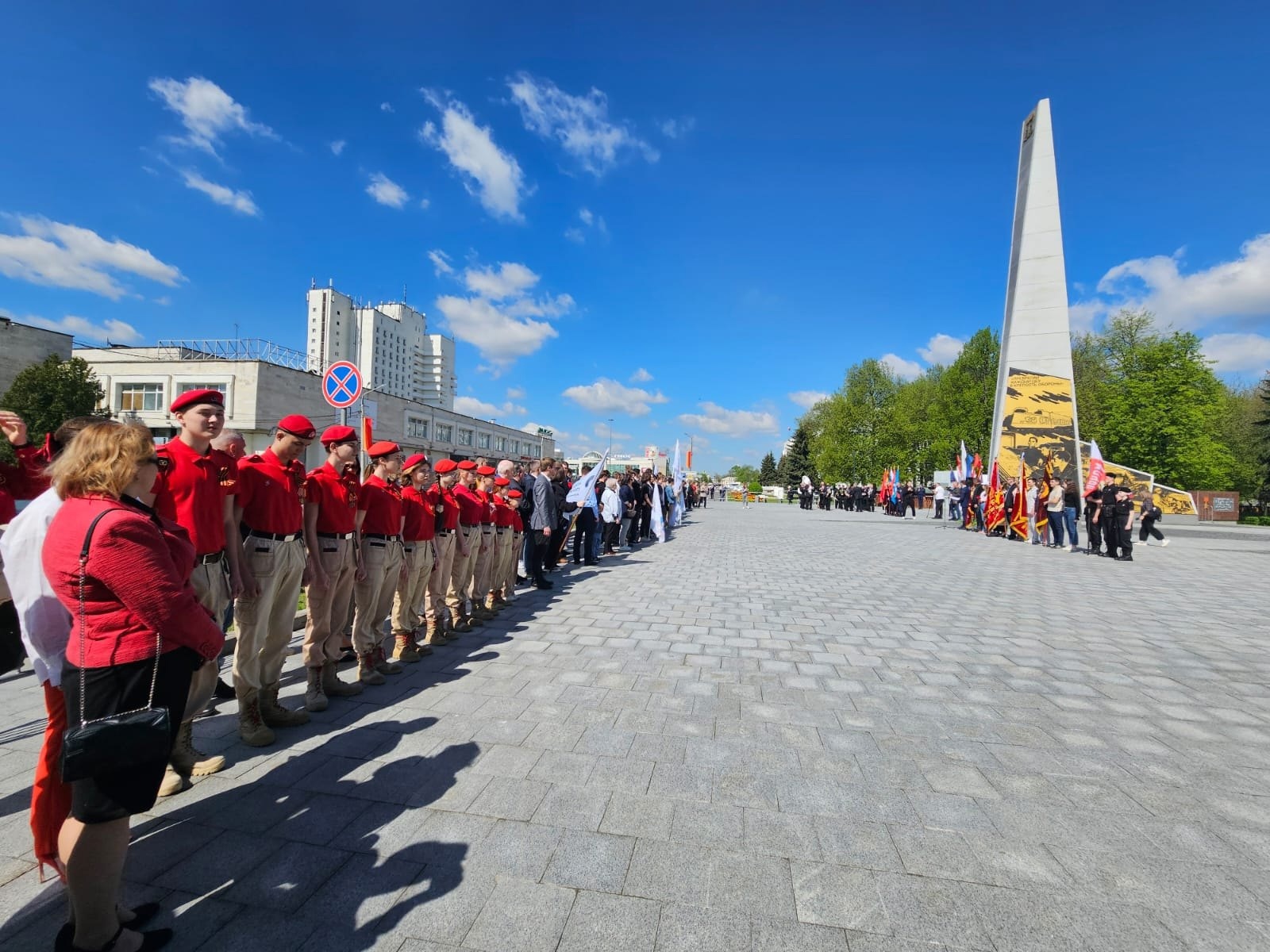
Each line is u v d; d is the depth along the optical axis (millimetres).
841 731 4293
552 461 10812
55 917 2420
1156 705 4906
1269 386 47500
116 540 2094
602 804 3266
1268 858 2885
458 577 6879
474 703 4719
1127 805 3361
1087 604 9148
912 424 57406
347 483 4773
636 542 18625
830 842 2957
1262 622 7938
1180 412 41781
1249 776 3729
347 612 4832
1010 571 12719
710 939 2293
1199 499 37562
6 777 3484
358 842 2904
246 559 3996
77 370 31984
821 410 68375
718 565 13312
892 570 12812
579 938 2293
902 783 3568
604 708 4629
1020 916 2459
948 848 2924
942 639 6906
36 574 2438
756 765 3756
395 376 89312
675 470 26844
